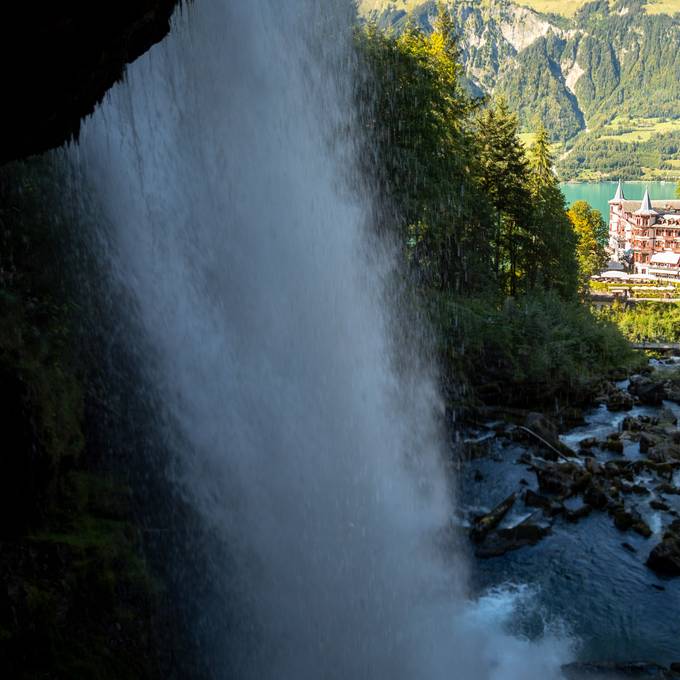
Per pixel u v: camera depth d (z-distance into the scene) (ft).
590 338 110.32
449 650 42.19
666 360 126.31
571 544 53.52
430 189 101.04
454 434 74.54
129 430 45.09
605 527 55.83
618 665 40.14
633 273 474.90
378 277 88.58
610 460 68.13
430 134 103.96
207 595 40.70
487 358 88.33
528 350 90.48
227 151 63.36
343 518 53.16
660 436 75.05
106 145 51.16
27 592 30.04
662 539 53.06
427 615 45.06
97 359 45.88
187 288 56.24
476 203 126.41
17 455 33.04
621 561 51.19
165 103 56.80
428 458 67.15
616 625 44.47
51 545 32.71
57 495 36.32
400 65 101.04
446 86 117.60
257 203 66.74
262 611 42.04
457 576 49.55
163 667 34.37
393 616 44.60
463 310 93.25
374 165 97.25
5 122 24.68
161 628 35.58
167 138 57.16
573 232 184.85
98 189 50.65
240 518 47.52
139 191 53.72
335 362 69.21
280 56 71.61
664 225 524.52
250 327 61.87
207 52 60.59
